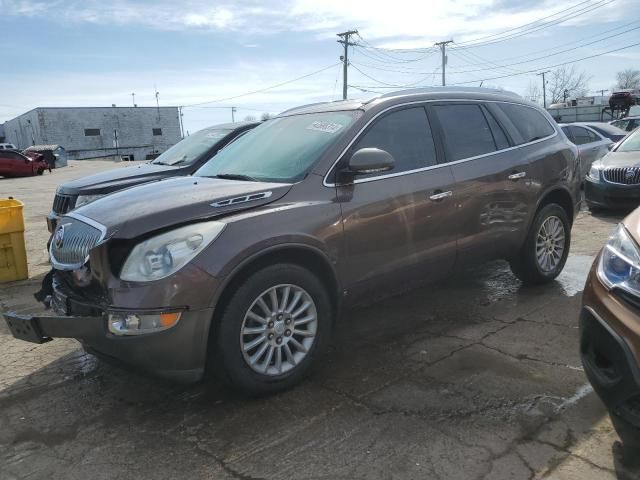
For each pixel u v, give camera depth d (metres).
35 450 3.08
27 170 30.91
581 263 6.35
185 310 3.06
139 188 4.00
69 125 73.12
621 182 8.86
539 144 5.28
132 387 3.78
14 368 4.20
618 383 2.55
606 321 2.66
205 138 8.05
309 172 3.74
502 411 3.19
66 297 3.44
